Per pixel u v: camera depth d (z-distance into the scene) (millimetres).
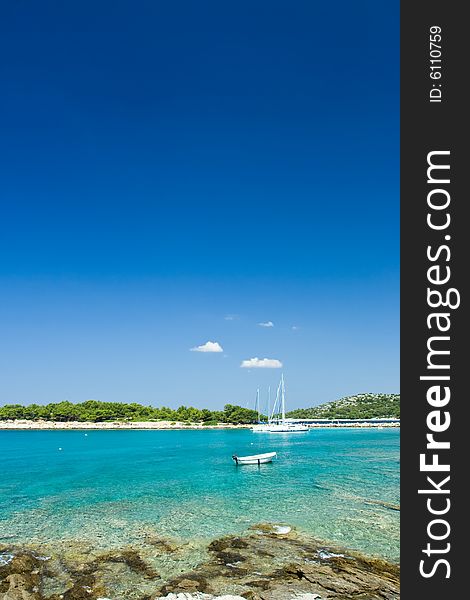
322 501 36438
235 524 29812
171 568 22078
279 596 18375
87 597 19062
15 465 65250
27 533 28500
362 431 176625
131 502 37500
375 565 22094
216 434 155250
